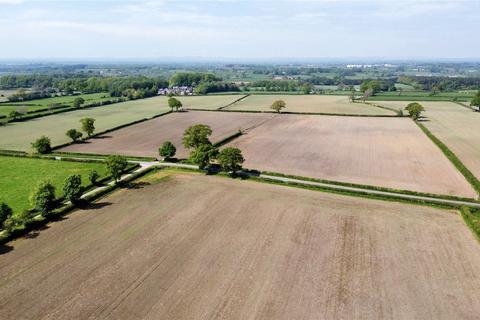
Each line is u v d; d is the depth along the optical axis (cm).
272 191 5581
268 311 3011
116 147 8538
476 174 6316
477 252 3869
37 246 4022
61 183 5984
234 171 6325
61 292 3244
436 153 7700
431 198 5288
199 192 5562
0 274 3506
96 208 5016
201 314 2973
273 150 8075
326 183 5881
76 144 8856
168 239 4156
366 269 3581
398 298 3173
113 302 3116
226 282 3378
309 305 3084
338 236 4212
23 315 2964
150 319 2919
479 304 3092
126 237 4203
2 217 4256
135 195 5478
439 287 3312
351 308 3053
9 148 8488
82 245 4034
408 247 3972
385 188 5606
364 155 7606
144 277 3456
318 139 9138
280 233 4281
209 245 4022
